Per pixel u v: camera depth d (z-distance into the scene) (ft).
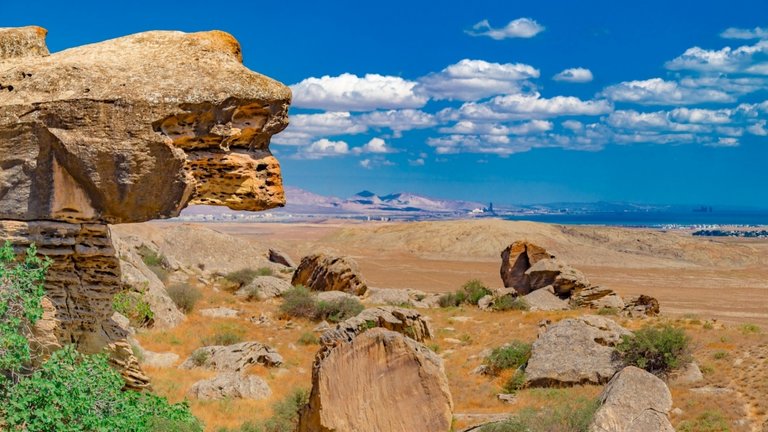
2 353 51.16
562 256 466.70
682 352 112.47
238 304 179.73
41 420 49.11
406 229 581.12
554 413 76.79
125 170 59.16
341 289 203.21
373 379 58.54
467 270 391.86
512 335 150.82
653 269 426.51
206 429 83.61
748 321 208.44
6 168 60.03
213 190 65.00
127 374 67.10
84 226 61.87
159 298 150.51
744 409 95.25
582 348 116.78
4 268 54.08
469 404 104.37
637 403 73.31
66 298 63.10
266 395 102.68
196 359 120.37
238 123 64.44
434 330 156.76
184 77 61.62
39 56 66.59
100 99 59.06
